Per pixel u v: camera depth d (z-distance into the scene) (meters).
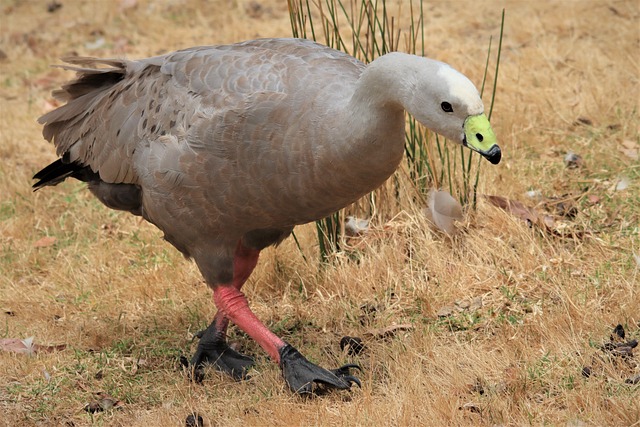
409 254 8.25
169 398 6.80
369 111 5.88
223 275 6.88
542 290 7.51
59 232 9.54
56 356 7.39
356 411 6.16
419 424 6.00
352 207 8.59
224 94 6.36
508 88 10.91
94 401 6.81
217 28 13.76
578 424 5.79
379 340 7.26
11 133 11.23
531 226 8.40
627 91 10.57
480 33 12.66
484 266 7.84
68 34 14.05
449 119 5.68
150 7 14.63
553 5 13.15
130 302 8.23
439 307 7.57
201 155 6.37
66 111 7.47
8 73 13.03
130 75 7.20
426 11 13.45
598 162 9.41
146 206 6.92
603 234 8.15
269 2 14.43
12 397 6.89
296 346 7.38
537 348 6.77
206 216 6.61
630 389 6.09
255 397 6.68
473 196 8.55
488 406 6.07
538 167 9.49
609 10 12.70
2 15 14.82
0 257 9.08
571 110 10.39
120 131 6.94
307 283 8.16
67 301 8.33
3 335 7.76
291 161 6.16
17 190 10.10
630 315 6.94
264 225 6.71
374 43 8.23
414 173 8.57
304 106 6.12
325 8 13.42
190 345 7.57
